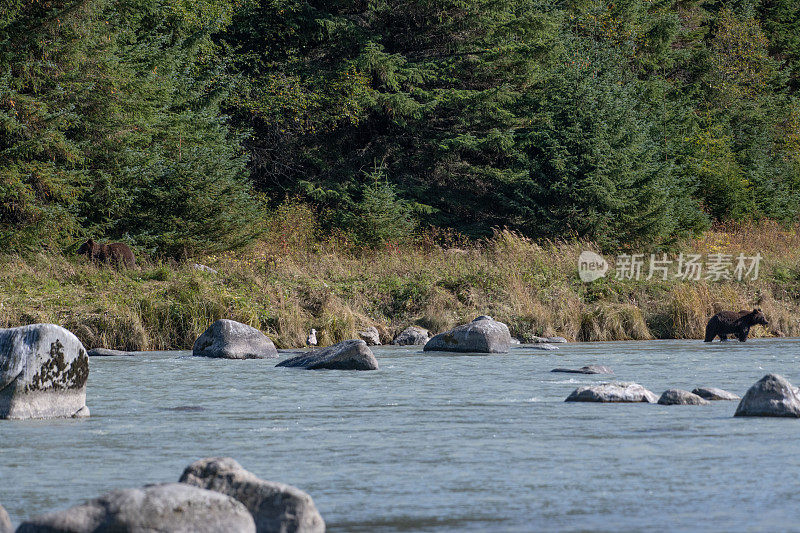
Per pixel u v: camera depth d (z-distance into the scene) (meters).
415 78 93.38
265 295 54.09
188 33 85.00
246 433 22.34
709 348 48.97
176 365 39.69
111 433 22.39
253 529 12.70
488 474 17.52
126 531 11.92
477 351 46.41
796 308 64.69
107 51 67.56
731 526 13.74
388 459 19.02
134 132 68.88
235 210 69.25
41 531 11.89
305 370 37.53
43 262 56.47
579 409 25.92
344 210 88.81
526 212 86.19
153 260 65.56
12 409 24.70
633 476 17.20
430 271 62.94
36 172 61.16
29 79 63.66
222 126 80.38
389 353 46.12
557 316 57.97
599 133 85.00
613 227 84.38
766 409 24.27
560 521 14.19
